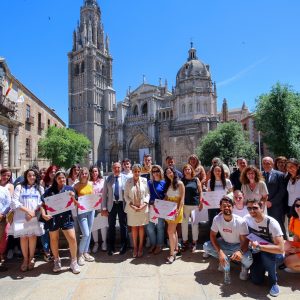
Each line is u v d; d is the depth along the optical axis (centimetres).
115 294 598
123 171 998
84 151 5122
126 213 884
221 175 908
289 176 845
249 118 6494
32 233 748
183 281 655
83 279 682
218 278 667
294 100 3797
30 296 596
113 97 9725
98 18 10119
